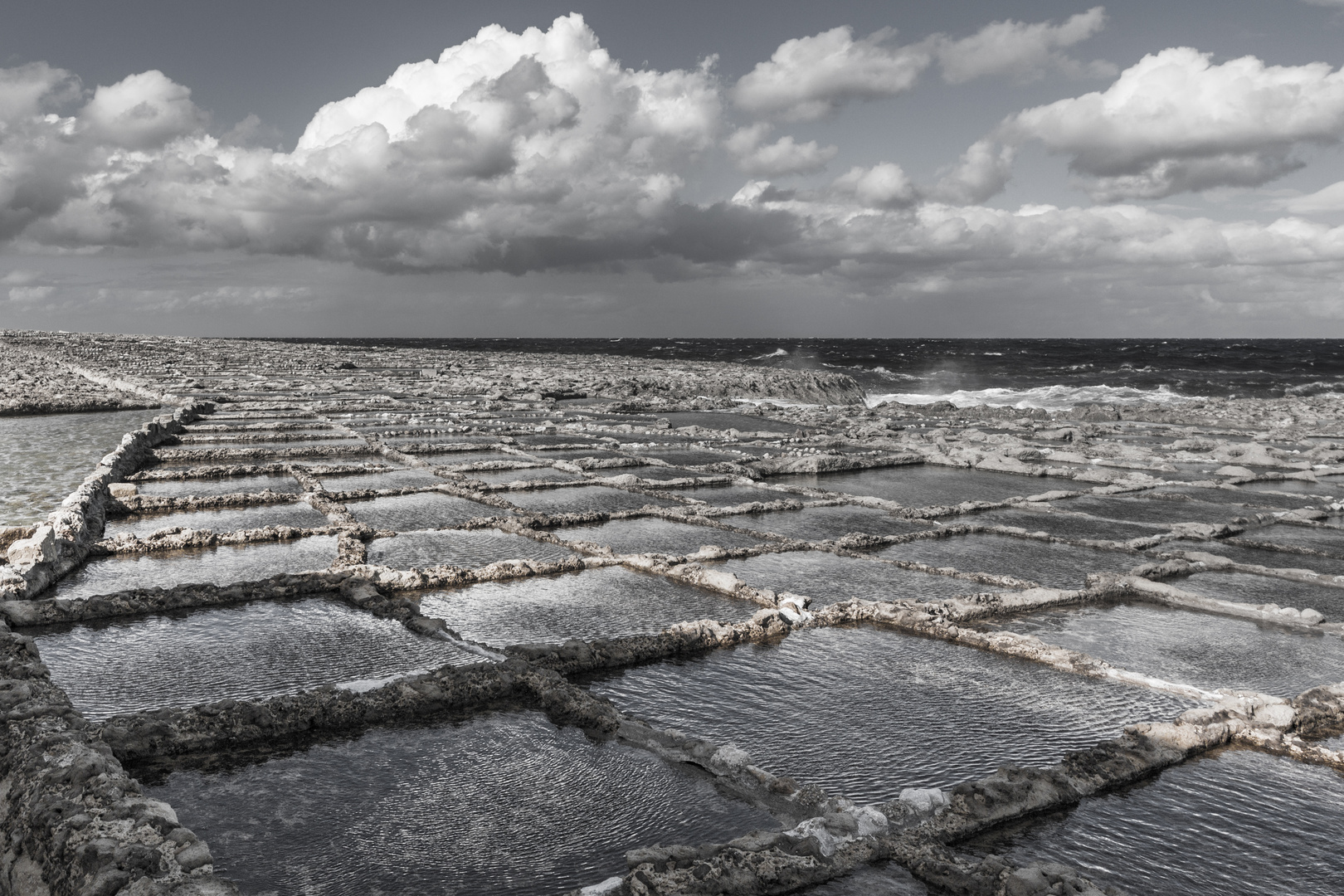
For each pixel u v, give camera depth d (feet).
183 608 34.63
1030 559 47.70
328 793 21.22
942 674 30.40
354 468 68.23
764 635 33.76
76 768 19.51
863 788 22.45
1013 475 79.05
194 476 63.72
